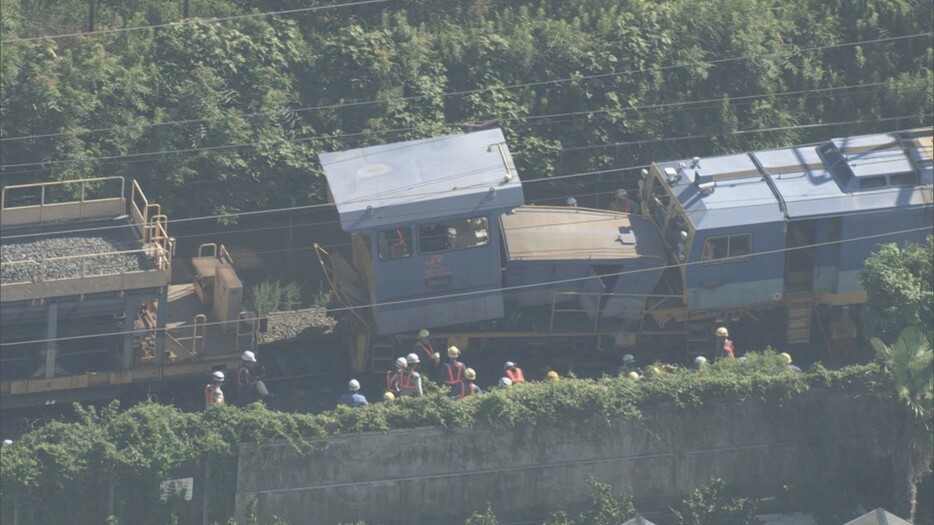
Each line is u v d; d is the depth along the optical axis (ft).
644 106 613.11
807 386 514.27
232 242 585.63
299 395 536.01
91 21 606.14
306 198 583.58
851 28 652.48
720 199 551.18
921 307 526.16
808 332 564.71
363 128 593.42
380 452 489.67
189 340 526.16
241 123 579.48
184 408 524.11
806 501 512.22
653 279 550.77
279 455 482.69
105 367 518.78
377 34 606.96
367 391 539.70
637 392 506.48
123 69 580.30
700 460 513.04
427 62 607.37
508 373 522.88
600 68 613.52
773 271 552.82
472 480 498.69
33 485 463.42
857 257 558.15
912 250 542.57
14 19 604.08
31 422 510.17
